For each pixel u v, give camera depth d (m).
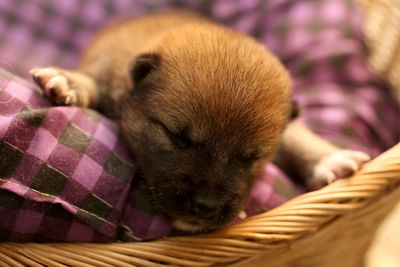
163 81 0.22
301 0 0.35
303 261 0.23
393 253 0.34
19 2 0.36
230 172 0.21
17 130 0.21
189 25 0.26
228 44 0.23
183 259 0.21
